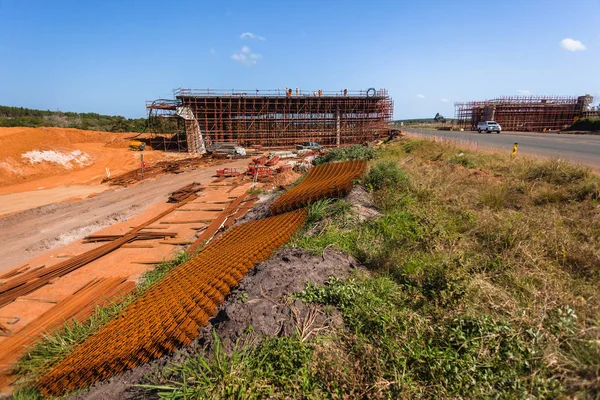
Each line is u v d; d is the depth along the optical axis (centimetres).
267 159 3108
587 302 416
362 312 421
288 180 1842
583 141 2723
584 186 903
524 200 915
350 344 379
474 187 1046
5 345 612
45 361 506
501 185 1020
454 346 359
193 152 3816
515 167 1315
